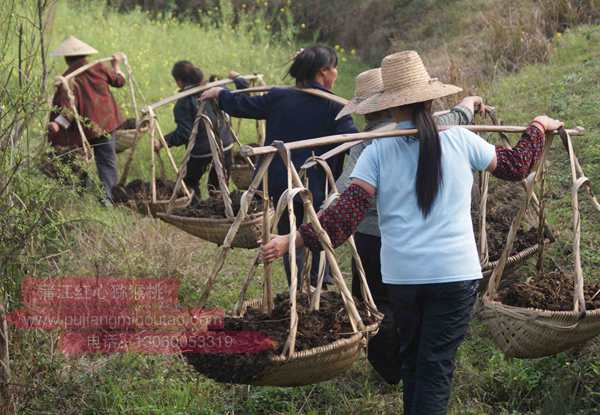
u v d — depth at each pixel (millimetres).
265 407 4668
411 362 3814
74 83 7660
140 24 17125
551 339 3996
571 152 4133
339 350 3680
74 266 5734
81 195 6574
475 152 3670
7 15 4648
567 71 9234
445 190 3559
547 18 11359
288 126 5441
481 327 5258
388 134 3582
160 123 10883
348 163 4715
